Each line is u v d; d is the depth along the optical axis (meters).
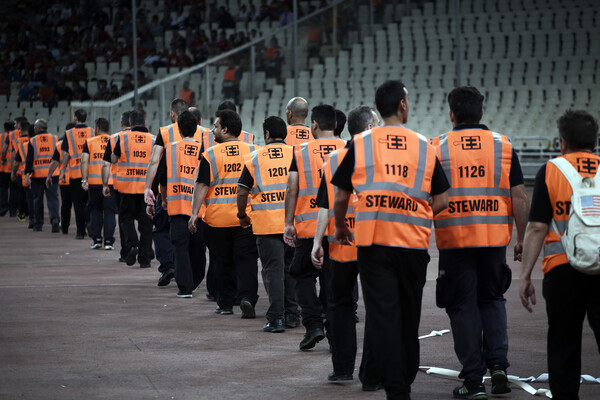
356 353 11.97
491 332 10.33
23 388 10.63
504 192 10.27
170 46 59.62
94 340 13.56
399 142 9.31
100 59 60.50
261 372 11.51
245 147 15.32
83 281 20.05
